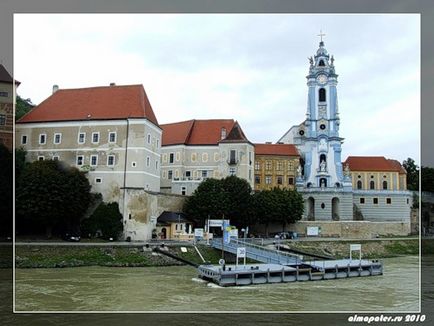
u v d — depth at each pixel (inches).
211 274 2192.4
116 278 2202.3
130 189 3395.7
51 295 1804.9
